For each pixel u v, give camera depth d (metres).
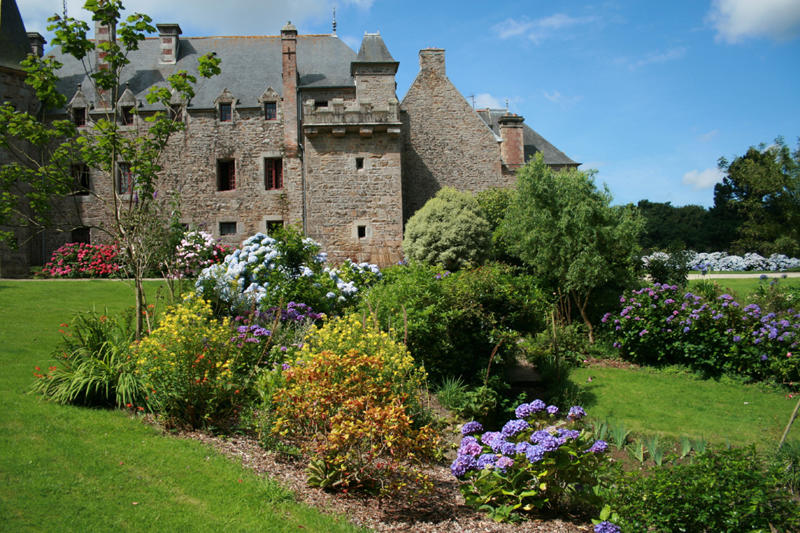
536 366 11.98
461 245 21.52
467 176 27.92
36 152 22.38
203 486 5.03
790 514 4.43
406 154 27.73
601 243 13.57
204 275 10.27
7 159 21.34
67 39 7.87
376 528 4.77
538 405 5.77
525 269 16.69
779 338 10.54
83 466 5.10
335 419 5.19
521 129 28.69
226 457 5.75
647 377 11.37
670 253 16.16
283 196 25.61
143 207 8.88
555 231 13.79
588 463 5.11
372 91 26.02
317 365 5.61
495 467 5.08
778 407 9.58
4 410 6.14
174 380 6.29
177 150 25.78
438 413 8.57
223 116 26.02
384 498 5.38
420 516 5.09
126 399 6.67
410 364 6.70
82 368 6.93
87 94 25.66
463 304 10.42
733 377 10.92
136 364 6.84
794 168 21.14
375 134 24.64
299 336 8.76
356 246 24.41
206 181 25.72
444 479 6.16
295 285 10.39
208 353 6.54
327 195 24.52
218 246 16.84
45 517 4.19
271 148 25.73
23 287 15.76
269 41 28.84
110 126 8.06
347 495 5.36
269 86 26.09
